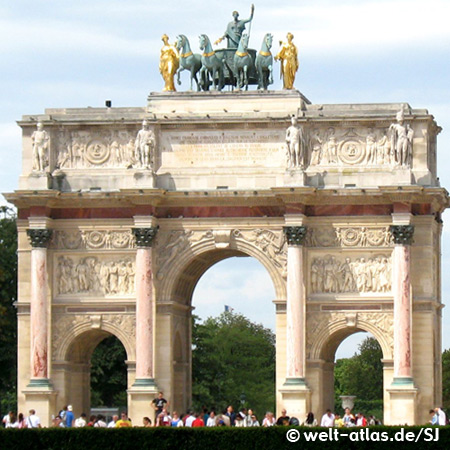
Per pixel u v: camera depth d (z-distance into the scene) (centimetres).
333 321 14975
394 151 14875
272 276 15038
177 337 15538
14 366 18525
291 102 15250
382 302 14912
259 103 15288
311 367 14975
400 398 14588
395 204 14788
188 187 15175
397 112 14988
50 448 11856
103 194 15112
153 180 15025
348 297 14950
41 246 15125
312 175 15038
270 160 15188
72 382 15462
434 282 15225
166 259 15150
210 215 15125
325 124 15125
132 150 15325
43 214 15112
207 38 15575
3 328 18125
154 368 15038
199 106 15362
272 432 11744
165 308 15125
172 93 15425
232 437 11762
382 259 14950
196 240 15150
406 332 14675
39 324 15062
